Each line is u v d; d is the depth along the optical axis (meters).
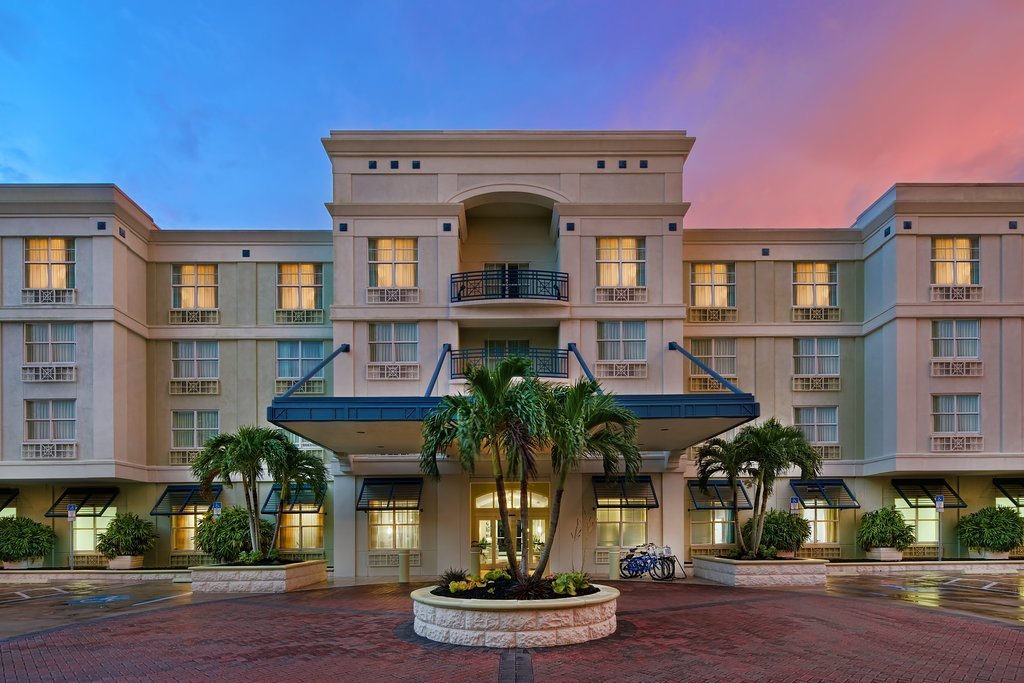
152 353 27.95
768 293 28.62
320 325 28.19
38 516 26.73
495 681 10.07
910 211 26.27
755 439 21.78
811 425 28.27
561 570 25.25
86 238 25.58
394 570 25.48
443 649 12.02
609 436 14.09
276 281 28.39
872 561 26.27
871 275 28.08
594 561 25.34
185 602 18.20
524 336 27.44
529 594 12.91
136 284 27.20
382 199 26.19
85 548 26.75
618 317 25.67
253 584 20.41
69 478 24.86
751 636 12.98
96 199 25.45
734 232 28.72
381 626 14.20
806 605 16.66
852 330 28.44
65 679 10.53
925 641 12.59
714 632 13.33
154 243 28.22
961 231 26.23
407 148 26.28
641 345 25.80
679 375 25.52
